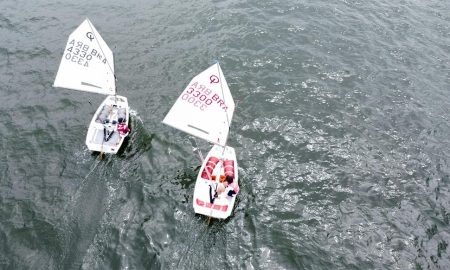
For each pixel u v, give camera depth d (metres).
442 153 21.98
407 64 28.61
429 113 24.59
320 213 18.75
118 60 28.16
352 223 18.33
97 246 16.88
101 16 33.16
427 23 33.34
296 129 23.12
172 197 19.14
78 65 21.80
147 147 21.72
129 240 17.16
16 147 21.41
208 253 16.84
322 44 29.97
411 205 19.20
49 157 20.92
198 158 21.38
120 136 21.48
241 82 26.31
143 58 28.44
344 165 21.17
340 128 23.28
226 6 34.03
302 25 31.81
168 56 28.64
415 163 21.38
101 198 18.89
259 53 28.84
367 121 23.84
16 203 18.56
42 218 17.94
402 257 16.98
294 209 18.88
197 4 34.50
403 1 36.25
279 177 20.41
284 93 25.55
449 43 31.11
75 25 32.00
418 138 22.88
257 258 16.77
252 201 19.12
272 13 33.19
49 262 16.27
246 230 17.80
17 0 35.31
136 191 19.31
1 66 27.31
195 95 18.69
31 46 29.41
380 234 17.88
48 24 32.03
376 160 21.48
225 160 20.17
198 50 29.17
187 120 19.58
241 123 23.41
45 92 25.30
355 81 26.75
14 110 23.78
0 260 16.27
